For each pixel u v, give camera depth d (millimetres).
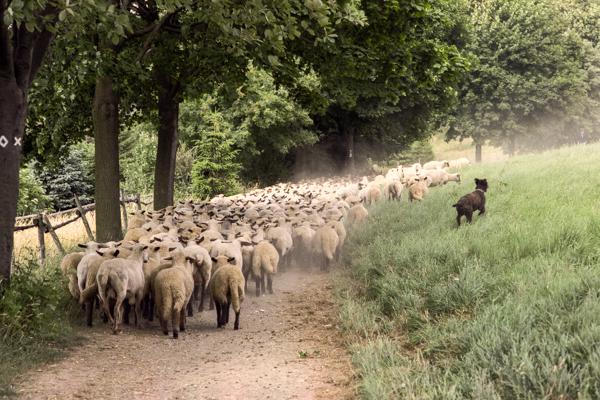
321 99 19609
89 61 13195
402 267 11141
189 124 37156
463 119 47562
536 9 49031
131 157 42938
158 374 7535
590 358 5703
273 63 9859
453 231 12758
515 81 45719
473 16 48219
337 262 14734
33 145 20828
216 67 17297
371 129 45375
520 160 28469
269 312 10977
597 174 17219
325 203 17453
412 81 19828
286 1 9586
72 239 17859
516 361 5918
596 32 63656
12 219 9250
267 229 14008
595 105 54562
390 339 8344
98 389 6961
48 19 8102
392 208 19375
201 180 35781
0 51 8836
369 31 16156
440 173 24000
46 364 7832
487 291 8648
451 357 6980
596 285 7656
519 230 11227
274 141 40781
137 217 16359
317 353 8312
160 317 9367
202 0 9750
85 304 10016
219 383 7102
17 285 9008
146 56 17781
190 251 10695
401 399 6027
